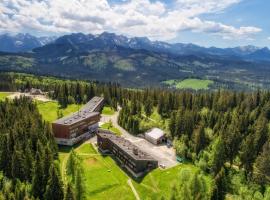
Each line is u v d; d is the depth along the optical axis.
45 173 98.00
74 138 148.00
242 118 148.62
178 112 165.50
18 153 104.12
